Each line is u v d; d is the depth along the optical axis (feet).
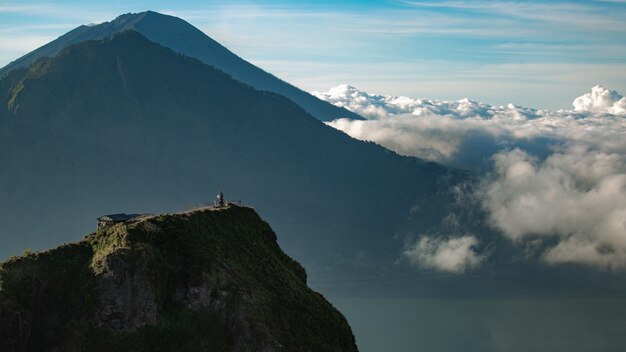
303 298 460.14
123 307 394.93
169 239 429.38
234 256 452.76
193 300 415.23
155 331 397.19
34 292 392.68
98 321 391.65
